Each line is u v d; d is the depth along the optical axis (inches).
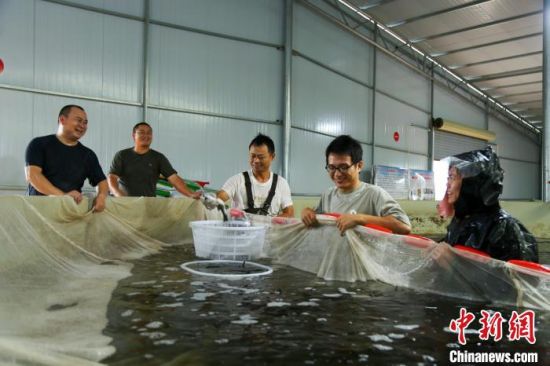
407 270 66.9
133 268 78.2
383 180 382.9
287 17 292.5
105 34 224.1
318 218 81.4
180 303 53.8
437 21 355.6
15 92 200.5
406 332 44.0
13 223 67.7
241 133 278.5
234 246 83.9
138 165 142.1
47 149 107.7
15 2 199.6
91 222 90.7
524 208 224.4
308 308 53.0
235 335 41.9
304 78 315.0
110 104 226.2
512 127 637.3
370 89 385.7
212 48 264.2
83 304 52.4
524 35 371.9
